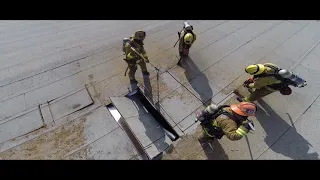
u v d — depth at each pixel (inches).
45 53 225.5
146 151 135.2
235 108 102.8
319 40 226.8
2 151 136.6
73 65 207.2
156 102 169.3
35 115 159.6
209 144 140.3
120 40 245.3
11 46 245.6
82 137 145.1
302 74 190.2
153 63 205.3
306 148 138.9
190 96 174.1
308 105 162.7
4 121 155.2
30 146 139.6
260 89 143.4
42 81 189.5
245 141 141.7
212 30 251.3
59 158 133.7
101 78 191.8
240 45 226.1
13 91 179.6
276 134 145.6
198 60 208.1
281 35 237.3
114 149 139.1
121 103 164.4
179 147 139.9
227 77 190.2
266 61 205.6
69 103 168.7
